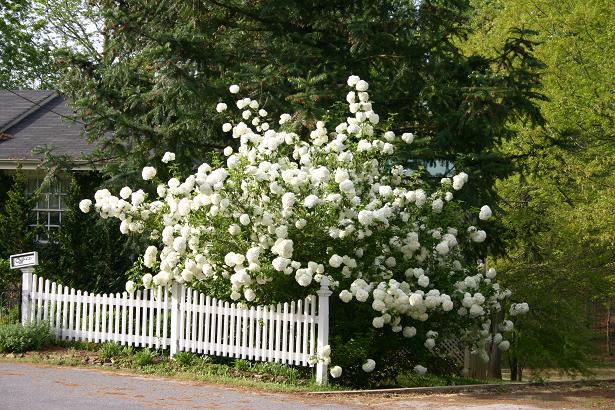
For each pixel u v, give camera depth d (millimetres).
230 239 12656
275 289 12438
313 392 11234
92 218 18562
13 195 19703
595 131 20469
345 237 12297
